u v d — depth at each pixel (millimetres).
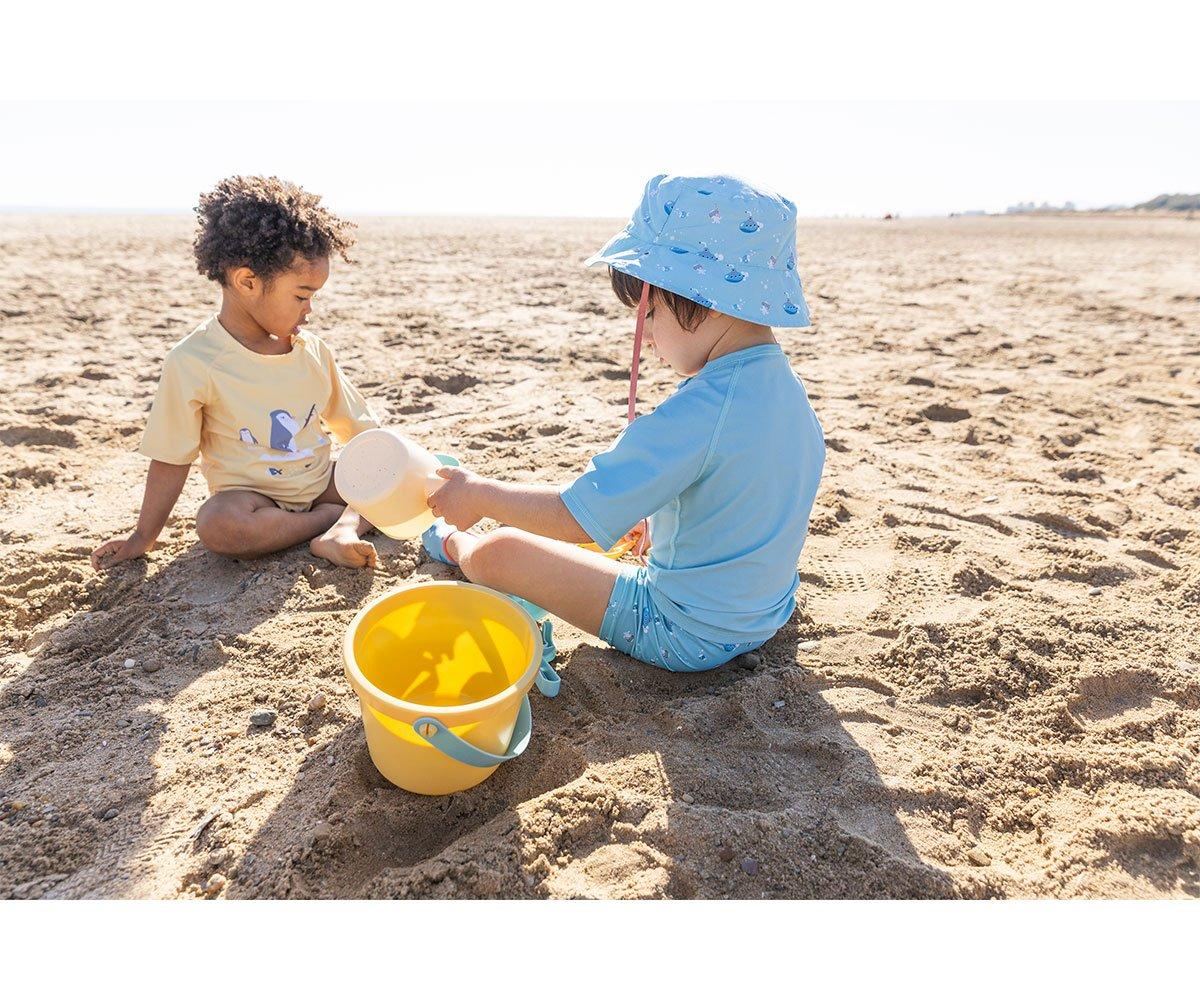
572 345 4996
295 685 1846
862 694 1855
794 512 1752
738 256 1596
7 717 1758
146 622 2072
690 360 1754
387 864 1449
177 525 2576
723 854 1417
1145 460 3305
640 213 1703
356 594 2217
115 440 3293
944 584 2314
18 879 1392
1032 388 4289
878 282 8352
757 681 1849
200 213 2209
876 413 3881
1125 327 5957
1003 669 1935
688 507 1711
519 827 1441
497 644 1769
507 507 1666
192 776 1602
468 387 4152
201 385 2256
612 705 1799
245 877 1395
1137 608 2217
